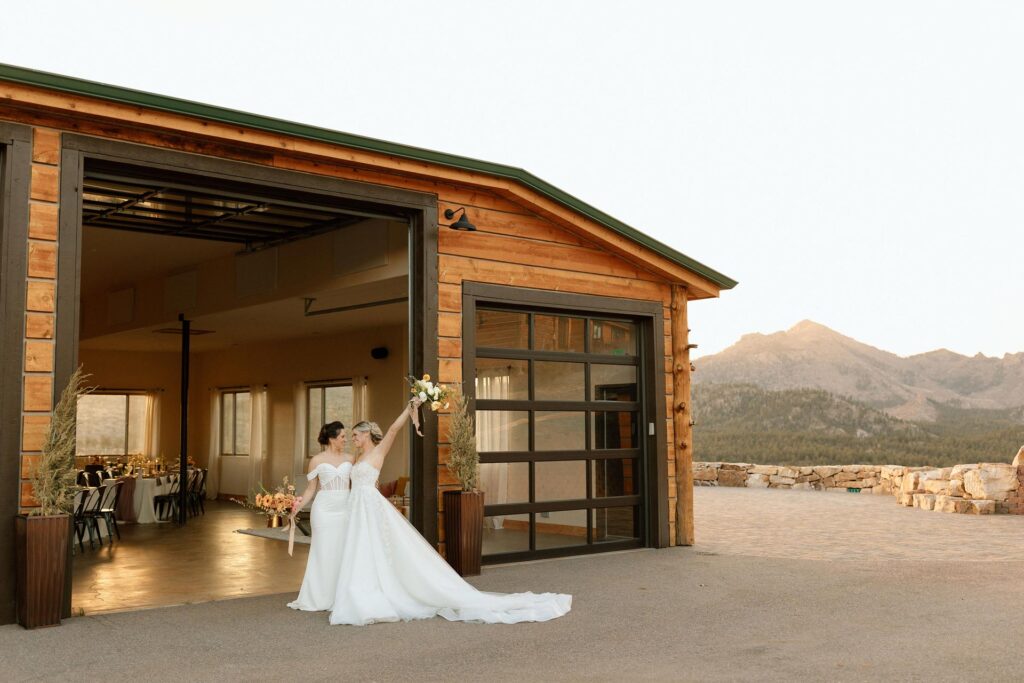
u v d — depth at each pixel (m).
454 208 8.44
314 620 6.11
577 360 9.48
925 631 5.61
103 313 16.73
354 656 5.08
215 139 6.87
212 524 13.27
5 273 5.99
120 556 9.62
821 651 5.10
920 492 15.46
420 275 8.21
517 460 8.88
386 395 14.84
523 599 6.39
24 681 4.56
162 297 14.85
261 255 12.61
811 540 10.59
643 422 10.02
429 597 6.18
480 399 8.60
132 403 19.09
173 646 5.33
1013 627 5.70
